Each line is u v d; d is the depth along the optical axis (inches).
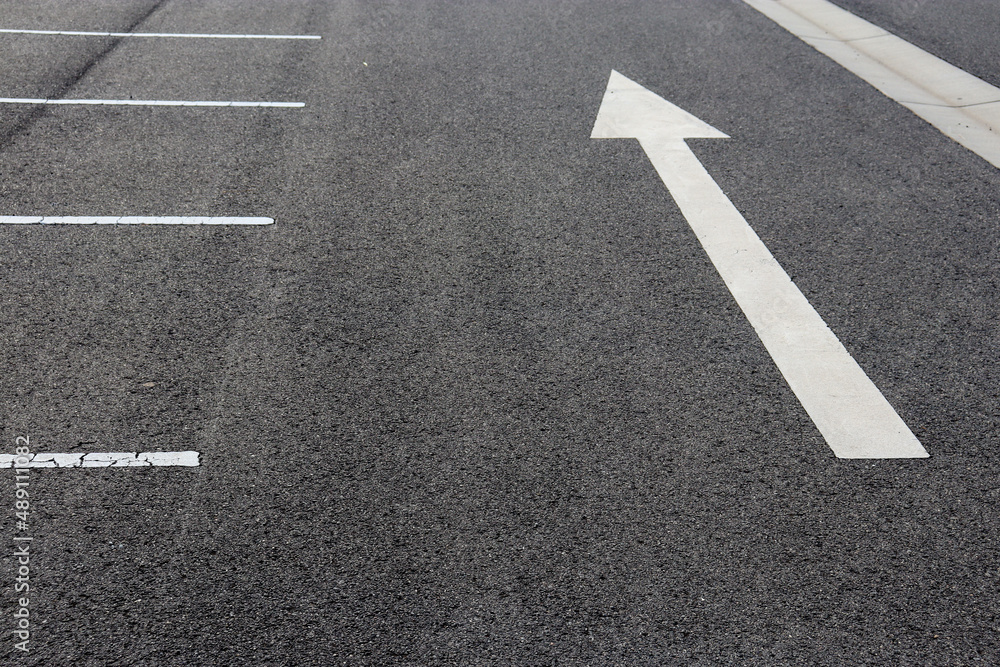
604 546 129.3
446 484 139.6
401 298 188.4
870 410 158.4
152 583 121.9
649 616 118.9
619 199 235.0
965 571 126.7
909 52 358.0
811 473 143.9
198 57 337.4
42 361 165.2
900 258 208.5
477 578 123.9
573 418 154.6
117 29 369.1
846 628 117.9
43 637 113.9
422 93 308.5
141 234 209.9
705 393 161.8
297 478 140.3
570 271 200.4
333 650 113.3
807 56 358.3
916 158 263.9
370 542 129.1
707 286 195.6
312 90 307.9
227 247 205.9
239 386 160.6
